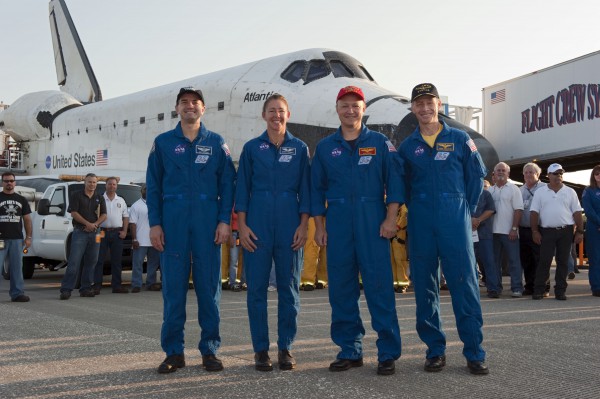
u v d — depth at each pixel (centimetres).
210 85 1602
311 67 1475
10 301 845
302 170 436
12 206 830
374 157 419
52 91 2705
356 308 420
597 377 375
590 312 696
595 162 1591
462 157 420
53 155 2409
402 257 940
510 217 884
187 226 420
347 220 418
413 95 427
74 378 382
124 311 722
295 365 414
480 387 354
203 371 403
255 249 423
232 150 1512
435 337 407
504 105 1659
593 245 898
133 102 1981
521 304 785
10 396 341
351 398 332
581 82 1395
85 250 906
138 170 1912
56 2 3322
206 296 416
